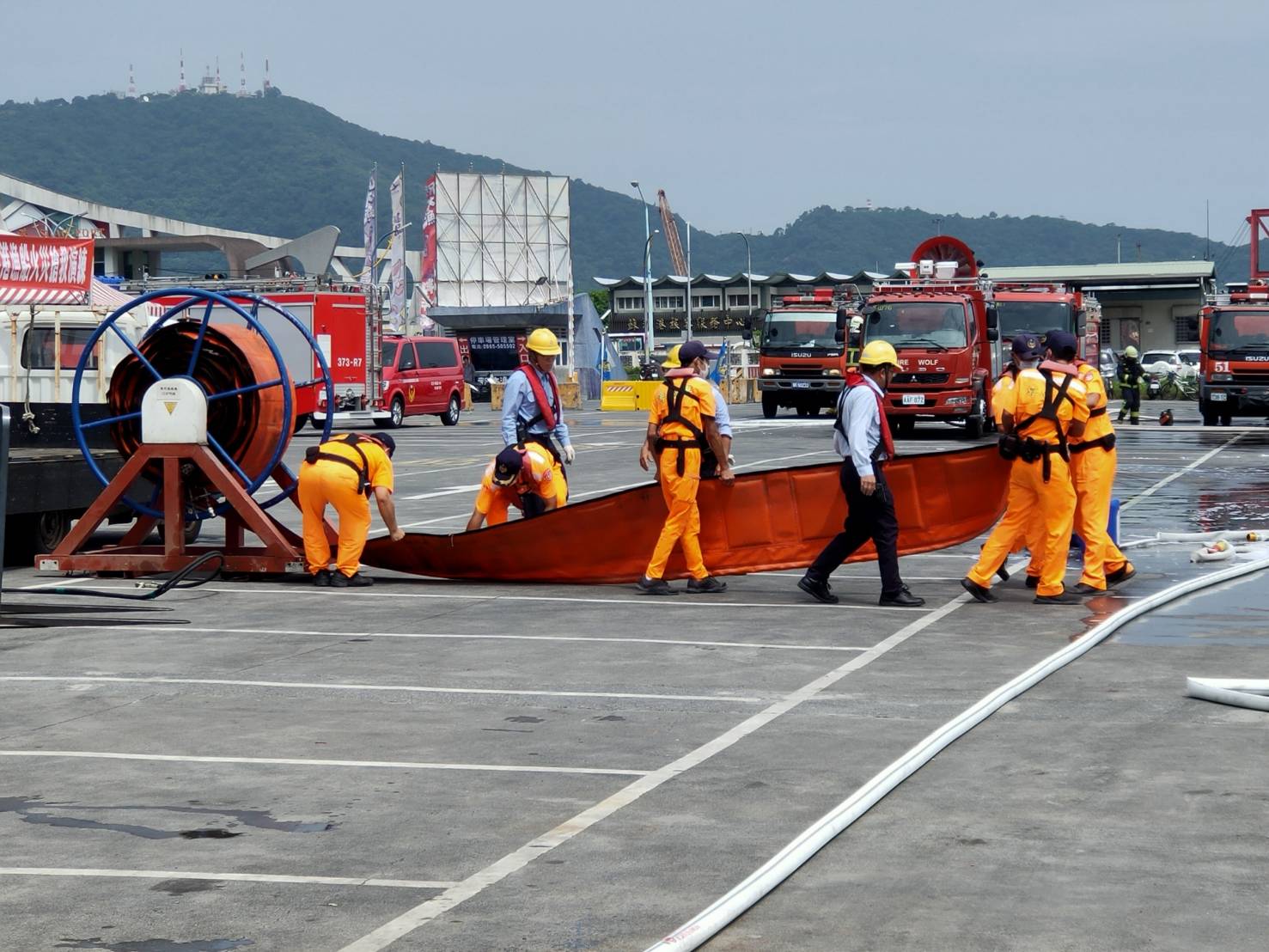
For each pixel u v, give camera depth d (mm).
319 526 15102
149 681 10344
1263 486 24828
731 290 177375
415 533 15531
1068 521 13477
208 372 15977
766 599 14086
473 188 103688
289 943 5422
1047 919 5590
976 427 40438
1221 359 42812
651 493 14797
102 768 7957
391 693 9883
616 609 13508
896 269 42406
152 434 15500
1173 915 5617
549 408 15492
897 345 39531
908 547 14742
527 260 105312
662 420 14195
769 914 5680
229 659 11180
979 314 40781
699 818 6949
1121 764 7863
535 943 5387
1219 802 7145
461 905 5797
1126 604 13500
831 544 13781
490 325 90062
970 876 6102
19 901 5887
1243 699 9188
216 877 6168
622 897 5875
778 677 10320
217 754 8250
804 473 14719
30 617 13164
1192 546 17500
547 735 8656
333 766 7965
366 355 44719
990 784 7500
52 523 17000
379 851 6496
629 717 9117
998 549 13625
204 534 20172
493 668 10758
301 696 9820
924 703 9453
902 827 6777
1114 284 105500
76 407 16062
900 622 12664
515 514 22641
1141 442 36906
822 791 7383
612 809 7098
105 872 6242
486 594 14594
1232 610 13016
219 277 44812
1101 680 10070
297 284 43500
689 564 14406
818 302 50594
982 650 11266
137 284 45250
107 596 14352
